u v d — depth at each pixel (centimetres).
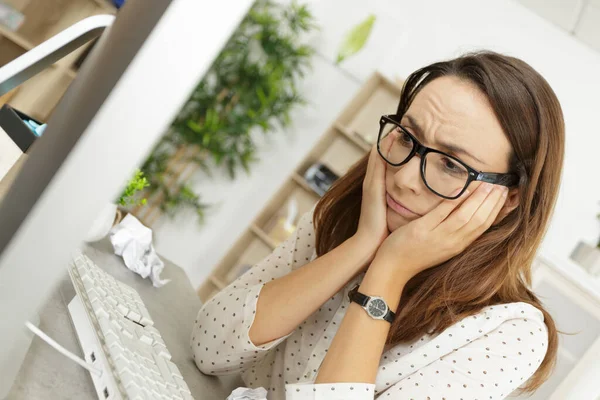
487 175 101
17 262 42
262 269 128
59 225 42
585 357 311
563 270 325
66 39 73
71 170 41
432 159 102
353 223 123
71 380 70
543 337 109
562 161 106
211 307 112
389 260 104
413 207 105
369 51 463
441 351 104
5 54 265
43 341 74
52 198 41
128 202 131
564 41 432
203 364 109
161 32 39
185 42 40
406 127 106
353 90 468
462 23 450
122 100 40
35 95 247
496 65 101
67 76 251
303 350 118
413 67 458
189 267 488
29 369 68
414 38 457
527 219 106
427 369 102
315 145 428
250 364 111
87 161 41
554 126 103
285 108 467
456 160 100
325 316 119
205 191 487
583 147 422
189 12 39
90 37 76
